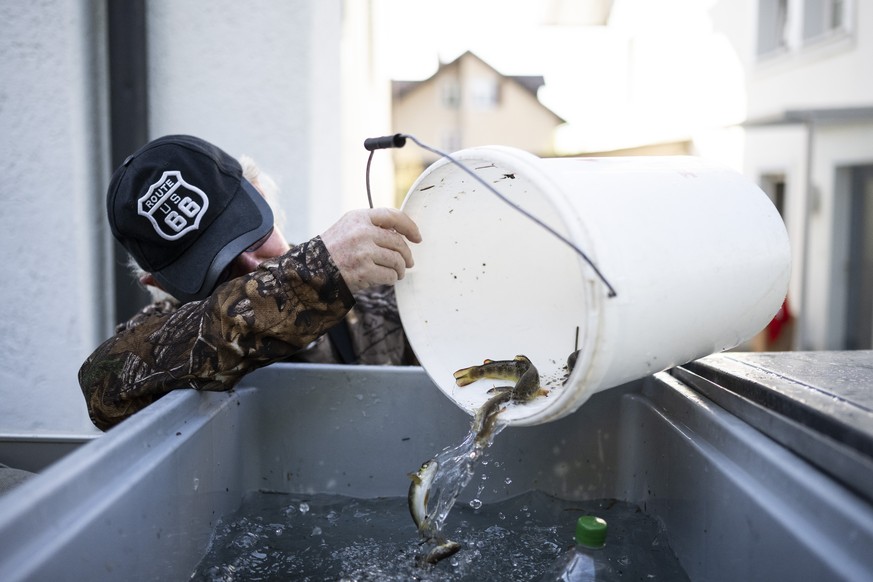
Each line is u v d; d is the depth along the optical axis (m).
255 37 2.25
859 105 7.78
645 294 0.76
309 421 1.20
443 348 1.04
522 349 1.08
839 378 0.87
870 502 0.60
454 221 1.06
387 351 1.63
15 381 2.14
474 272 1.11
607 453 1.15
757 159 10.14
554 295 1.14
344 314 1.05
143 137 2.20
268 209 1.29
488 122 31.41
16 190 2.09
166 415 0.89
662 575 0.89
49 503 0.61
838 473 0.65
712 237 0.89
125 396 1.05
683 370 1.06
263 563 0.94
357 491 1.20
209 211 1.21
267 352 1.05
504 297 1.12
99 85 2.16
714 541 0.81
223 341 1.02
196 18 2.23
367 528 1.06
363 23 3.12
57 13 2.04
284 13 2.24
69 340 2.13
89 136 2.13
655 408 1.06
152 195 1.19
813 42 8.73
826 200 8.52
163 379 1.03
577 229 0.74
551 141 30.64
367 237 1.01
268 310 1.03
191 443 0.91
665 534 0.99
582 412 1.15
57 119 2.07
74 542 0.61
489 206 1.07
